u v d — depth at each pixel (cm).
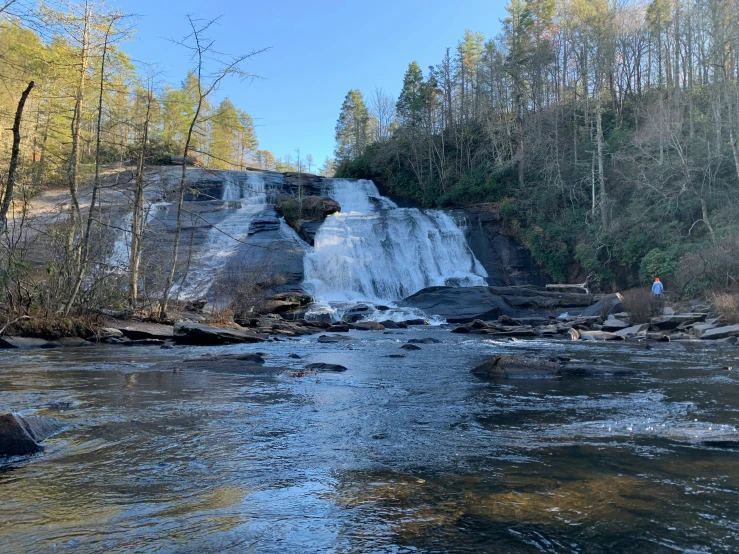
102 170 2383
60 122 2270
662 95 4184
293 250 3162
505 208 3809
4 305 1353
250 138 7431
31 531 221
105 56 1720
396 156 5184
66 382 695
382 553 202
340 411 520
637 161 3422
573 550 206
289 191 4434
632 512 247
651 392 646
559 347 1353
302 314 2539
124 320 1656
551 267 3481
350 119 8288
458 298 2750
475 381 742
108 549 203
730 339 1499
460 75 5803
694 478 302
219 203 3722
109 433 414
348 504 259
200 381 718
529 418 490
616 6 4509
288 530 225
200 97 1873
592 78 4394
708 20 3025
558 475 309
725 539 217
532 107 4881
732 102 3030
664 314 2042
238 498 268
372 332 2027
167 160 3931
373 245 3434
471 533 222
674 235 2791
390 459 348
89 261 1565
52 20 1071
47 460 337
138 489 281
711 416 495
